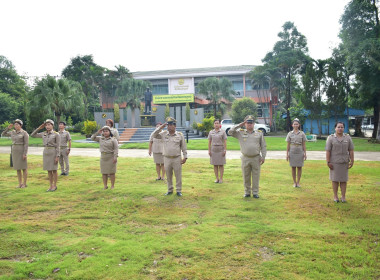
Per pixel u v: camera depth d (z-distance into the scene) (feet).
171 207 19.44
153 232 15.15
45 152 23.89
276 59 108.27
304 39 112.16
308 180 27.66
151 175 30.78
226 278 10.66
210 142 26.68
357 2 67.46
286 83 109.91
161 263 11.79
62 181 27.99
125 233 15.05
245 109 99.30
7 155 50.96
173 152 21.88
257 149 21.20
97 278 10.71
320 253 12.43
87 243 13.64
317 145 65.46
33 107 87.10
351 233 14.57
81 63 139.23
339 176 19.81
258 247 13.17
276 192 23.11
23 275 10.94
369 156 46.52
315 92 84.58
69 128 131.95
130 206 19.63
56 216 17.89
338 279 10.49
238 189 24.29
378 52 63.41
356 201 20.30
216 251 12.75
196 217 17.39
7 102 131.44
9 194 23.17
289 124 111.45
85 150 61.57
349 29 69.92
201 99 135.33
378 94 72.64
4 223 16.57
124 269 11.27
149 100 107.65
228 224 16.08
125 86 103.19
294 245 13.21
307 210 18.42
